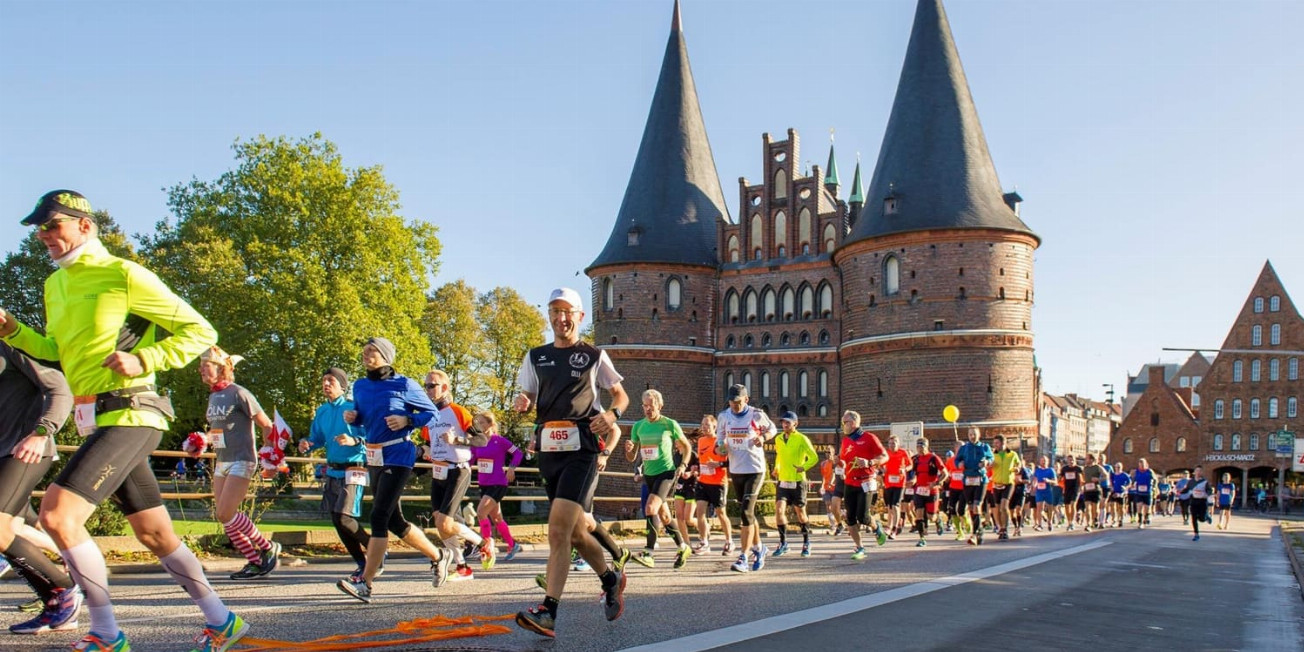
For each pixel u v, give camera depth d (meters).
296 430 44.12
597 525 8.66
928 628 7.74
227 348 42.84
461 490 10.75
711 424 15.62
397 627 6.93
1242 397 91.31
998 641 7.32
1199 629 8.45
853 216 64.75
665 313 62.28
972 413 50.47
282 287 43.50
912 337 51.75
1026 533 26.00
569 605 8.50
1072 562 14.48
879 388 53.09
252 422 10.23
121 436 5.43
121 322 5.54
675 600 8.97
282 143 48.41
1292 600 10.96
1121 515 32.19
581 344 7.03
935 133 53.78
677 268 62.81
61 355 5.55
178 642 6.36
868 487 14.68
